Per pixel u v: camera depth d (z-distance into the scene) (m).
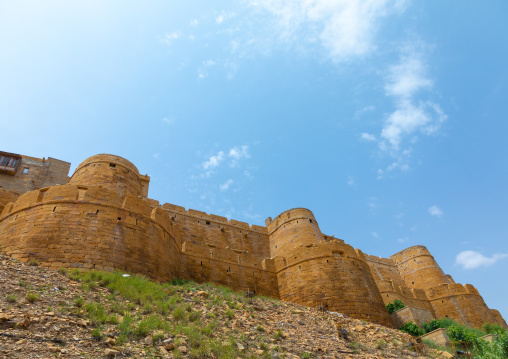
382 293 40.84
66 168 41.78
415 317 33.97
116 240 23.30
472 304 43.19
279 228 45.88
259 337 17.44
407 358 20.03
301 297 31.27
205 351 14.02
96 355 11.83
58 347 11.58
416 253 54.41
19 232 22.91
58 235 22.19
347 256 33.28
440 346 24.86
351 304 29.62
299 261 33.66
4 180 37.09
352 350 19.00
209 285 27.09
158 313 16.95
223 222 45.56
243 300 23.61
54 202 24.08
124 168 31.28
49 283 16.61
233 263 33.22
